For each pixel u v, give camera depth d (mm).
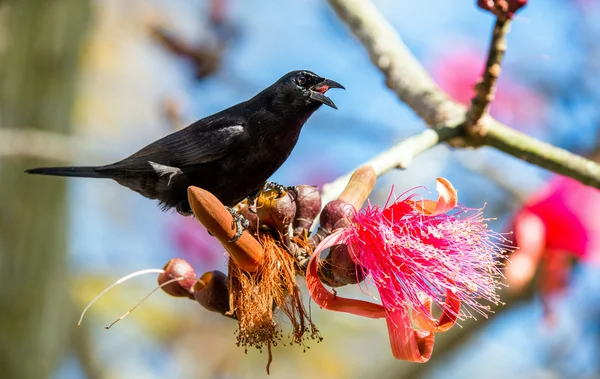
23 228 12367
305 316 6812
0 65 12570
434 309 9734
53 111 12547
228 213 6617
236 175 9016
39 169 9156
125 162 9086
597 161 14727
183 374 16094
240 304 6824
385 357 15531
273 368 16156
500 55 8656
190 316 16500
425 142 8539
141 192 9352
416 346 6688
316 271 6625
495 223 13914
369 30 10406
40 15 12617
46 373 12547
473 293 6980
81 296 15523
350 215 7059
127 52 17281
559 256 10727
